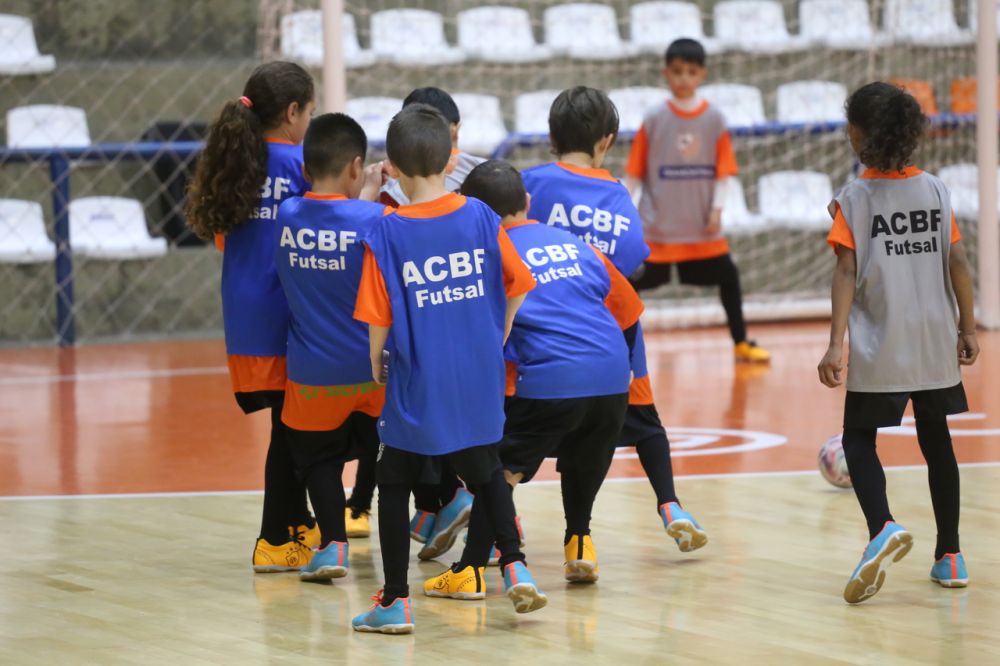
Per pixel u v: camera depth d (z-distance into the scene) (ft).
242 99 28.84
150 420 48.03
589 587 27.86
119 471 39.70
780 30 83.92
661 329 72.08
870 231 26.71
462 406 24.45
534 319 26.76
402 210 24.56
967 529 31.83
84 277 70.49
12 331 69.41
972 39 77.71
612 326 27.37
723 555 30.17
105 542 31.78
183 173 72.64
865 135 26.76
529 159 76.07
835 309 26.89
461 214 24.70
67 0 74.59
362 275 24.79
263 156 28.68
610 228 28.78
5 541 31.86
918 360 26.66
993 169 68.44
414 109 24.84
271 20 73.05
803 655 23.29
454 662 23.09
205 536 32.40
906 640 24.07
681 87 59.26
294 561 29.40
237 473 39.32
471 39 81.82
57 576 28.86
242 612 26.23
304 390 27.58
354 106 74.64
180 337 71.77
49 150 66.49
